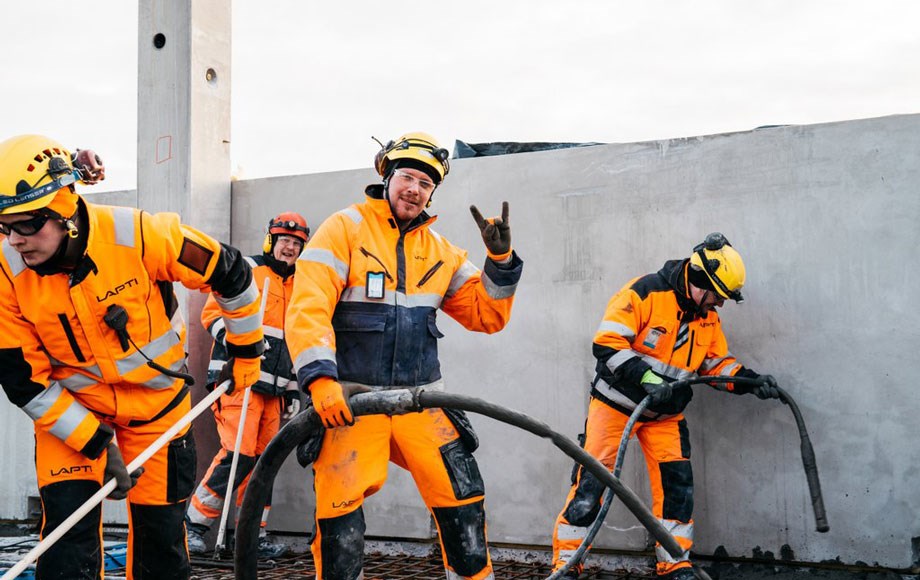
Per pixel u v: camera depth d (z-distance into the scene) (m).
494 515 5.30
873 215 4.61
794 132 4.77
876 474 4.52
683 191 4.99
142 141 5.88
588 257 5.20
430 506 3.09
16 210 2.42
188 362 5.69
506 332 5.36
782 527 4.68
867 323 4.58
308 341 2.84
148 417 2.97
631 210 5.11
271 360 5.21
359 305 3.08
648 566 4.91
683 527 4.34
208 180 5.90
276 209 6.03
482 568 3.04
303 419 2.71
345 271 3.07
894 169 4.57
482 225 3.13
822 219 4.70
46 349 2.78
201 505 5.16
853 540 4.54
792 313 4.72
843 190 4.66
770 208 4.80
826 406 4.63
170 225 2.85
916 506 4.44
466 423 3.14
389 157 3.11
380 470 3.01
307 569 5.05
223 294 3.01
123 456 3.01
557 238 5.28
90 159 2.67
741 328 4.81
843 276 4.64
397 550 5.52
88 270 2.69
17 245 2.53
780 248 4.77
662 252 5.02
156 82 5.86
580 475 4.45
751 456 4.76
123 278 2.78
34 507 6.57
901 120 4.57
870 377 4.56
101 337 2.79
